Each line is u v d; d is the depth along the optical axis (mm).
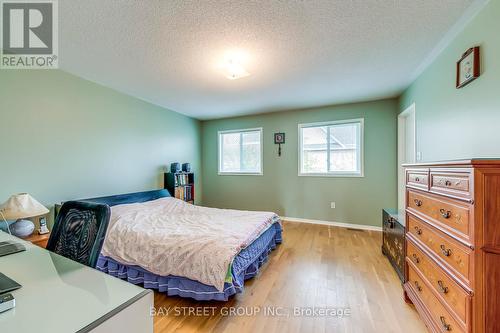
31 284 812
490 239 964
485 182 971
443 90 2154
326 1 1512
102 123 3072
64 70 2604
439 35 1921
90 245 1056
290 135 4527
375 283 2115
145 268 1971
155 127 4020
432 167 1371
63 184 2621
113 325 630
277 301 1854
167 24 1743
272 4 1529
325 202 4250
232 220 2736
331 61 2400
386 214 2693
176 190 4164
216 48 2115
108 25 1753
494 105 1484
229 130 5121
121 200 3070
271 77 2832
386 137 3785
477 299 985
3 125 2146
